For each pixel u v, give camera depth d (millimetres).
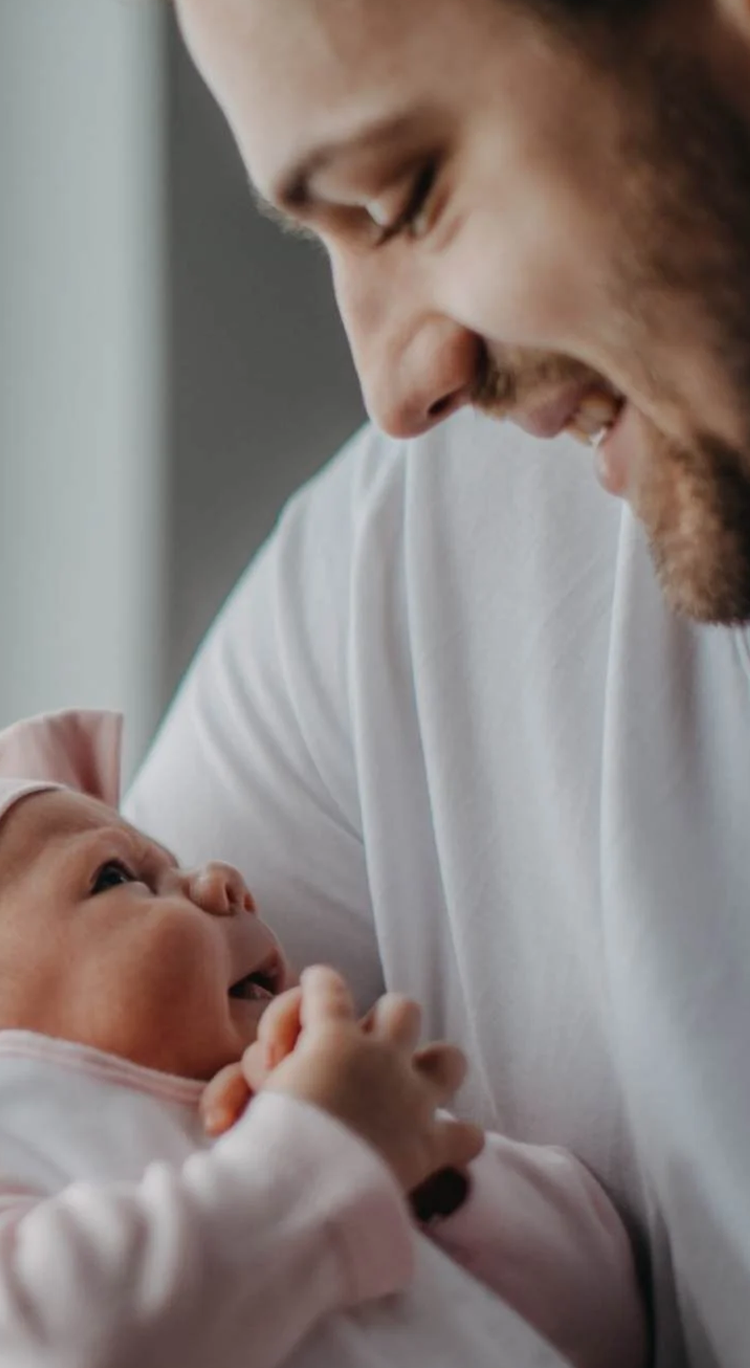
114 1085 963
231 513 2156
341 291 870
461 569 1122
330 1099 887
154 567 2145
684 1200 969
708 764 991
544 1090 1089
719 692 993
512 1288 1002
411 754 1143
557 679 1062
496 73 758
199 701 1291
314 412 2170
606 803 1009
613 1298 1041
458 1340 898
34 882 1027
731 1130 940
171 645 2146
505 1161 1026
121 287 2121
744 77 769
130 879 1059
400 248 838
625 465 878
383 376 868
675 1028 957
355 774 1192
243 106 796
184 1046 995
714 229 776
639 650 1020
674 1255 1000
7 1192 909
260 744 1229
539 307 808
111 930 1003
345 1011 943
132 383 2133
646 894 978
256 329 2150
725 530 844
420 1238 952
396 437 893
